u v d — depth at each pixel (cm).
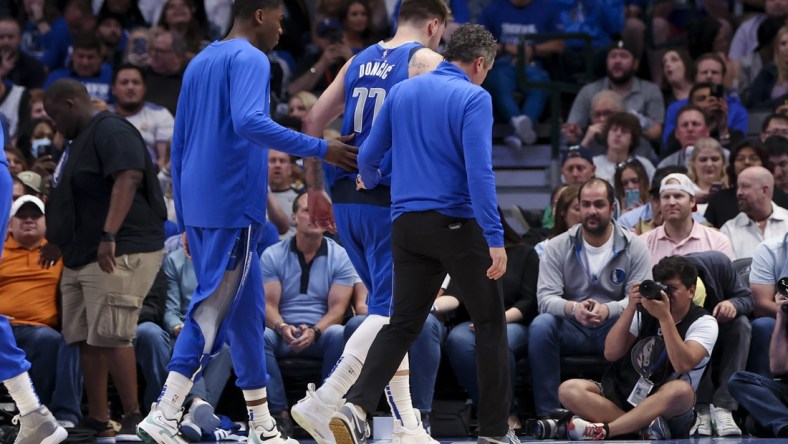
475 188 974
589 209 1495
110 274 1303
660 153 2105
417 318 1020
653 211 1691
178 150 1115
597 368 1488
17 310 1478
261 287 1101
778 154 1778
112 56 2448
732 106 2159
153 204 1348
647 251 1521
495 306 1017
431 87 1022
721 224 1714
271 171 1830
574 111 2244
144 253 1329
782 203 1725
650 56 2377
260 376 1098
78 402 1443
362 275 1109
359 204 1086
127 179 1289
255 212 1076
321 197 1155
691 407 1382
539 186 2217
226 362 1469
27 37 2486
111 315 1307
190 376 1063
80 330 1341
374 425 1370
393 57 1094
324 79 2280
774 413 1370
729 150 1964
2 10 2491
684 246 1576
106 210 1309
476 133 980
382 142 1037
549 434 1399
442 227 1002
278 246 1576
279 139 1030
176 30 2383
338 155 1059
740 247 1623
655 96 2231
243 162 1067
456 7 2412
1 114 2138
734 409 1442
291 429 1459
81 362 1352
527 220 1914
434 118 1011
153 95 2192
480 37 1044
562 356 1494
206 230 1069
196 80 1083
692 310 1412
